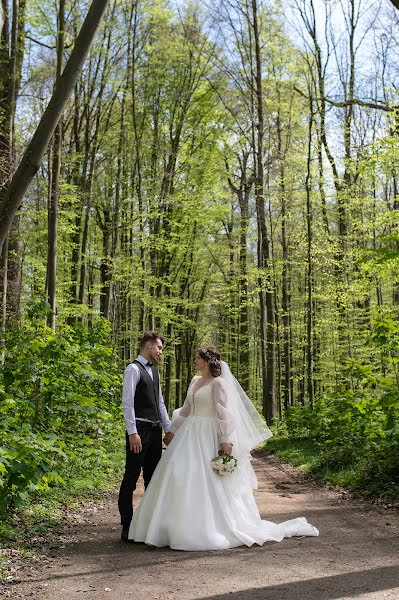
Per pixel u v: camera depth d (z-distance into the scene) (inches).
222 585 154.3
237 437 219.1
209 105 1003.9
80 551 196.1
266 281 847.1
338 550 190.5
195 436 215.2
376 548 192.4
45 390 283.9
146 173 977.5
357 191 741.3
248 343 1152.2
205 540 195.8
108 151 967.0
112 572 170.1
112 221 911.0
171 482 206.5
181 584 156.5
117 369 438.3
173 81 979.9
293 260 901.2
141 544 206.5
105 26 791.7
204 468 208.5
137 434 217.6
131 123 979.3
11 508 234.5
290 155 911.7
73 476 325.7
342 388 529.0
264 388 881.5
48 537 213.2
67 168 810.8
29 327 289.0
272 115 962.1
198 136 1028.5
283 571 166.1
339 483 343.3
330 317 810.2
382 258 476.1
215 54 947.3
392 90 528.7
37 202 685.9
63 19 472.7
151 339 232.4
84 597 147.6
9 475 192.1
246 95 914.7
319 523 238.7
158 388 234.2
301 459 478.6
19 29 579.2
